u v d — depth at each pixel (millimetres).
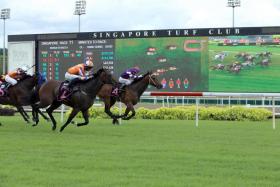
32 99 12492
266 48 18656
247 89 18938
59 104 11008
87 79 10461
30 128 11617
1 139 9086
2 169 5957
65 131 10898
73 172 5805
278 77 18562
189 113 16438
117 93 12969
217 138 9523
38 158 6793
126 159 6742
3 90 12727
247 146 8242
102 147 7984
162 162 6512
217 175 5668
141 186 5059
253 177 5570
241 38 18891
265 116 15953
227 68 19078
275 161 6641
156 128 11859
